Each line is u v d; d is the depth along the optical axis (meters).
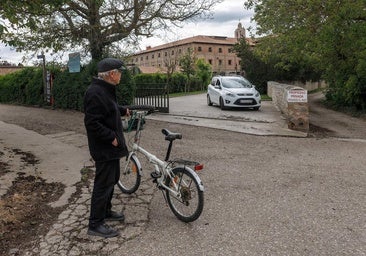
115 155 3.99
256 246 3.78
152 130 11.27
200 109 17.50
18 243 3.86
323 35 13.96
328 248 3.73
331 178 6.30
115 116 4.00
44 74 18.50
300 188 5.71
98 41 16.67
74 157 7.57
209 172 6.64
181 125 12.41
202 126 12.09
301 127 11.40
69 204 4.96
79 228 4.21
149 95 16.34
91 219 4.04
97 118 3.81
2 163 6.95
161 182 4.64
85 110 3.86
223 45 99.75
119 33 16.86
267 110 17.11
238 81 18.16
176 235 4.04
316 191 5.57
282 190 5.61
